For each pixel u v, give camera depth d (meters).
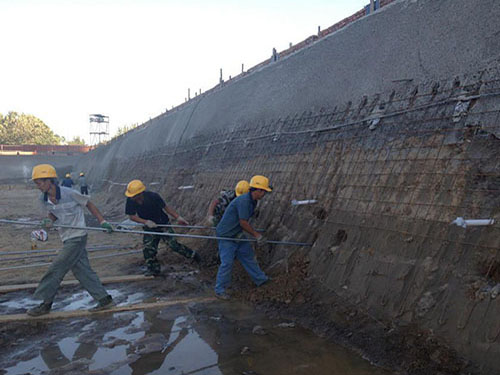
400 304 3.87
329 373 3.27
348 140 5.86
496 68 4.12
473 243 3.59
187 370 3.36
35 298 4.90
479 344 3.12
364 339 3.74
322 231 5.39
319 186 5.96
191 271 6.59
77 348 3.82
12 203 21.25
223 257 5.25
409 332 3.58
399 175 4.68
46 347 3.86
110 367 3.42
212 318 4.54
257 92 10.15
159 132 19.59
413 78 5.21
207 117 13.32
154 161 17.72
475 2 4.68
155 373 3.32
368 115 5.73
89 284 4.77
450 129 4.34
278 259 5.84
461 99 4.32
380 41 6.17
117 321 4.49
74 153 49.50
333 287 4.67
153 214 6.32
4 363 3.55
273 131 8.25
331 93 6.90
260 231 6.55
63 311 4.80
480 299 3.29
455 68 4.65
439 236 3.90
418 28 5.46
